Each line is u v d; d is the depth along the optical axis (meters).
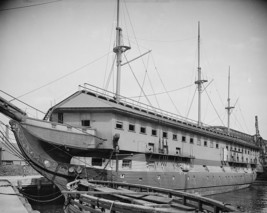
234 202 31.12
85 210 12.97
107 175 21.30
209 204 10.52
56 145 19.69
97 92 23.92
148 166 25.77
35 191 26.11
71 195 14.80
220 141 40.38
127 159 23.42
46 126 19.25
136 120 25.36
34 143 18.72
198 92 42.41
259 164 55.75
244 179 46.09
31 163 19.06
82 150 21.61
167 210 8.77
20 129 17.89
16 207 14.47
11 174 42.91
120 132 23.19
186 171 31.12
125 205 9.86
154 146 27.28
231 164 42.91
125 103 25.59
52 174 19.64
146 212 9.41
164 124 28.62
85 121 23.25
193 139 33.88
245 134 58.12
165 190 13.51
